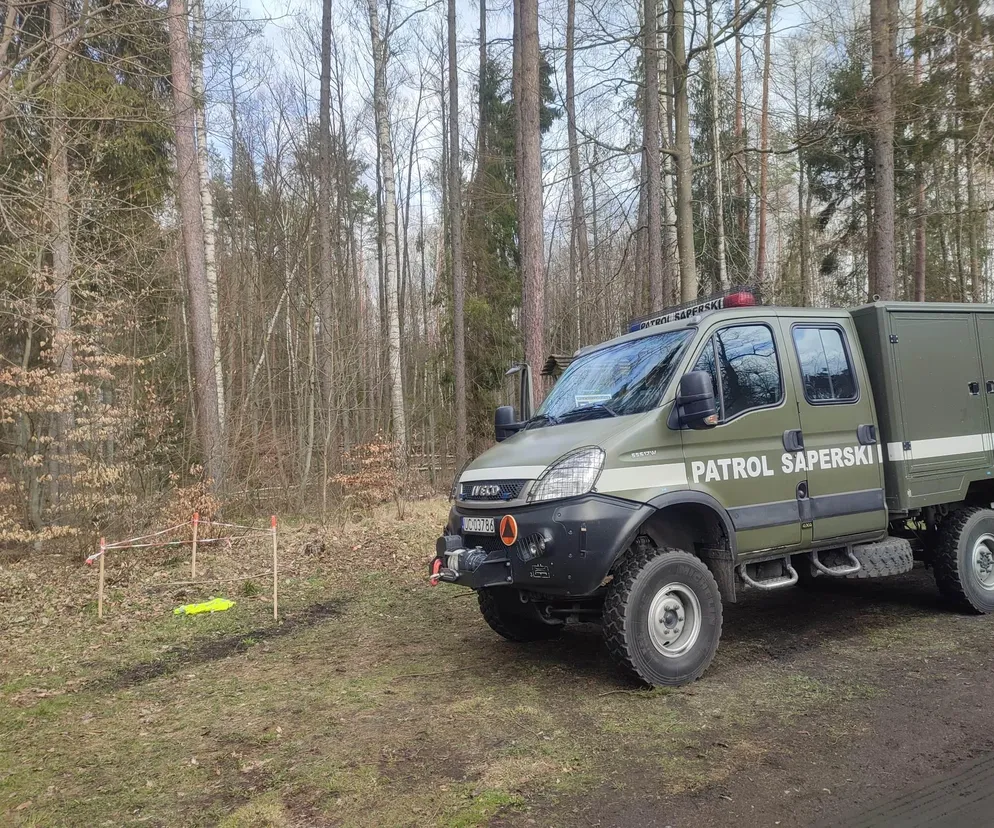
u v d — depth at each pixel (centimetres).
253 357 2367
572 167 2086
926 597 692
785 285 2619
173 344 1692
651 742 391
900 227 1994
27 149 1067
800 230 2762
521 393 719
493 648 586
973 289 2386
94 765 395
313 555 1052
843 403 567
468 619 681
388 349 2344
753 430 514
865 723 407
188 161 1322
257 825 322
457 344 2172
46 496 1335
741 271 2003
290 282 2302
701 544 513
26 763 402
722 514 488
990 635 561
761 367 534
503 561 471
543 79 2370
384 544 1126
